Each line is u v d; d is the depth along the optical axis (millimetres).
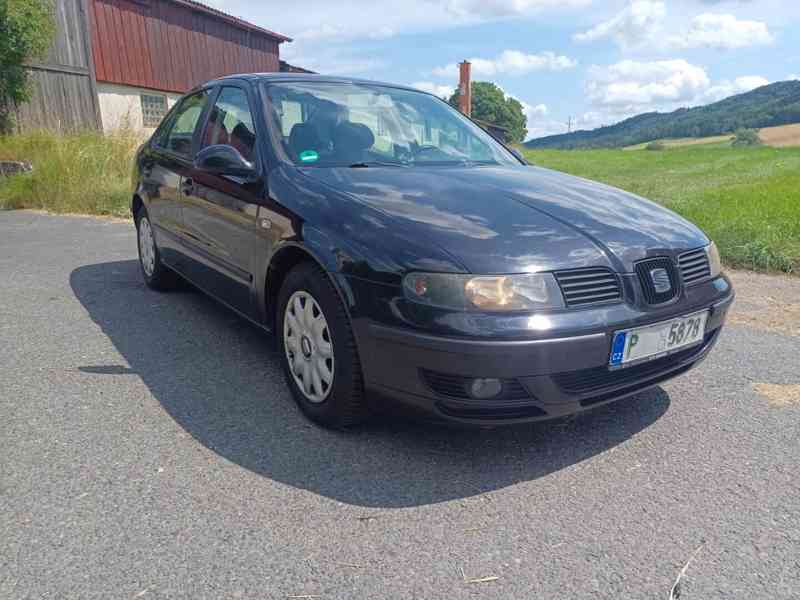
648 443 2752
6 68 13750
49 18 14250
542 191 3029
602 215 2787
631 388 2576
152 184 4660
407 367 2375
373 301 2434
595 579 1915
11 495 2289
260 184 3170
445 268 2303
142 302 4754
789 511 2273
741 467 2566
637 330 2449
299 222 2812
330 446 2674
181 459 2553
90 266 5953
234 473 2457
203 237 3838
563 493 2371
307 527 2139
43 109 15289
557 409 2387
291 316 2951
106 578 1881
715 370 3574
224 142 3734
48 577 1879
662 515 2242
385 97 4012
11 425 2818
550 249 2430
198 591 1836
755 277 5820
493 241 2414
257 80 3797
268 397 3145
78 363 3541
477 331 2230
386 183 2965
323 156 3299
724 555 2031
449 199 2779
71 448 2627
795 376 3492
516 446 2709
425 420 2443
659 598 1843
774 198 9625
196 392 3191
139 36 18344
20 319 4309
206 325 4227
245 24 22094
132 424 2844
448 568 1955
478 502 2303
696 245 2842
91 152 10781
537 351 2248
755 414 3035
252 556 1990
